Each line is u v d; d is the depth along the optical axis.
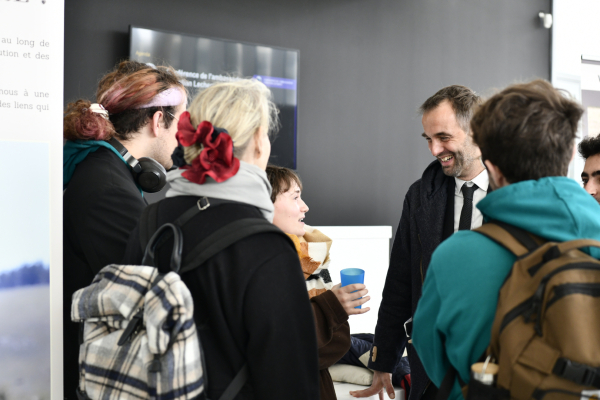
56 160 1.32
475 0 4.82
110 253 1.22
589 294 0.75
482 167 1.67
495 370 0.79
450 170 1.65
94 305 0.94
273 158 3.93
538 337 0.76
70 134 1.36
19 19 1.31
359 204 4.35
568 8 5.04
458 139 1.61
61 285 1.31
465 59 4.78
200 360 0.88
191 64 3.62
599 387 0.71
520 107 0.87
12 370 1.28
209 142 0.94
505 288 0.81
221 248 0.90
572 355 0.72
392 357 1.85
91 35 3.39
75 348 1.38
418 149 4.61
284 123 3.97
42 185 1.31
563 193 0.85
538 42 5.12
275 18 4.01
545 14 5.08
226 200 0.96
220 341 0.91
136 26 3.43
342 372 2.52
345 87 4.28
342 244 3.40
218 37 3.78
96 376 0.92
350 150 4.31
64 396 1.41
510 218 0.87
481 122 0.92
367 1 4.36
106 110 1.40
